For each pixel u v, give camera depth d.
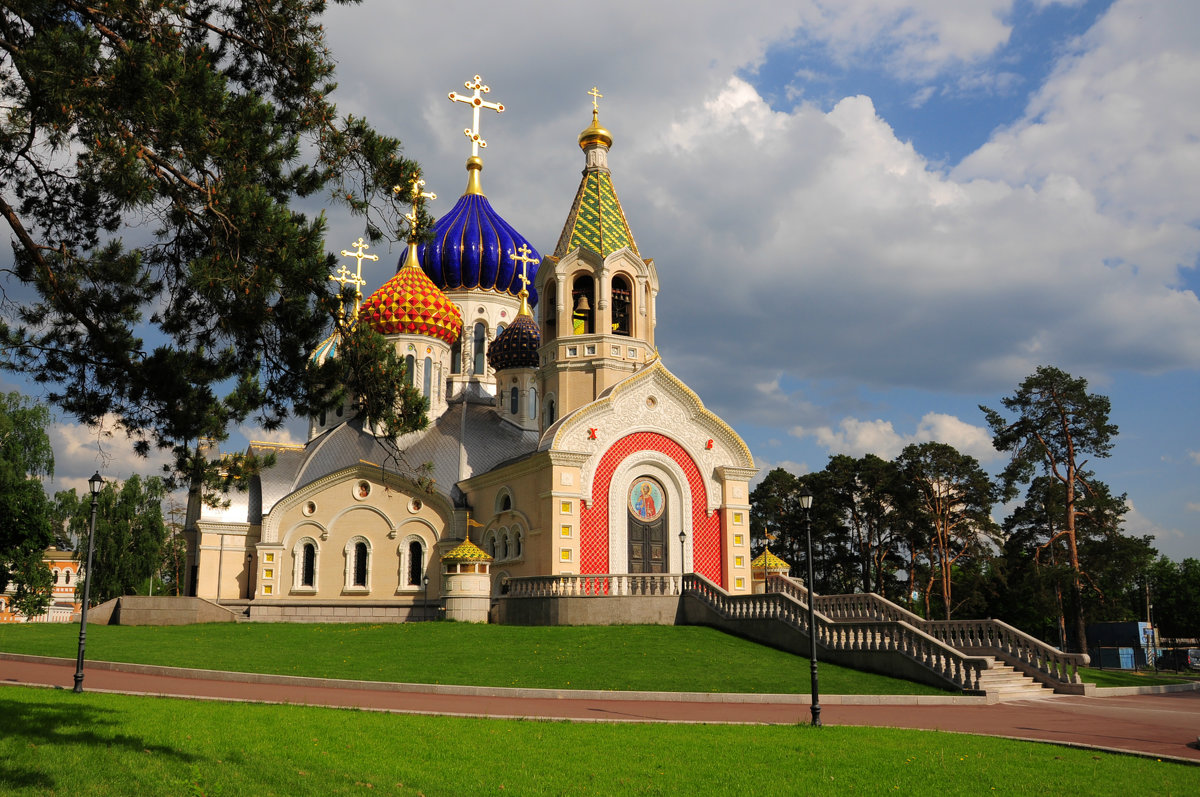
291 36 19.42
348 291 19.72
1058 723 27.34
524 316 66.69
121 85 15.73
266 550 57.78
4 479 65.31
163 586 102.50
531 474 52.09
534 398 64.00
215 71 18.02
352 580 57.50
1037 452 71.44
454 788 15.24
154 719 20.42
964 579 84.81
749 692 31.30
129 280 19.28
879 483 86.00
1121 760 20.25
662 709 27.56
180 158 17.16
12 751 16.27
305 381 20.05
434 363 65.56
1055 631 97.75
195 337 19.89
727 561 53.88
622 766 17.44
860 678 34.78
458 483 58.75
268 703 25.05
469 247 73.62
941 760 19.03
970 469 81.50
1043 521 73.56
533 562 50.78
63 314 19.44
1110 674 51.28
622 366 56.00
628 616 44.72
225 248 17.61
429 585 56.59
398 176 19.23
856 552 91.69
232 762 16.55
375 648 37.56
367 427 21.28
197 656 35.22
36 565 76.25
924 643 34.75
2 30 17.31
